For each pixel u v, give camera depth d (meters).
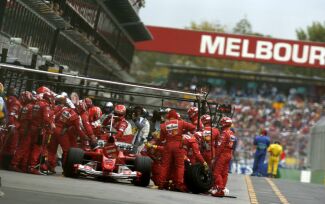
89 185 45.56
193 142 50.50
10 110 52.47
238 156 129.38
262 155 103.69
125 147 51.88
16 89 63.06
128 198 40.12
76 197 37.09
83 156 51.03
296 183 81.44
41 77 66.06
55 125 54.62
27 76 64.69
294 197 57.66
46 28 85.00
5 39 71.25
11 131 52.28
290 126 191.00
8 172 49.91
